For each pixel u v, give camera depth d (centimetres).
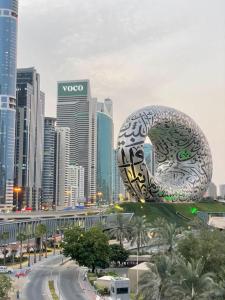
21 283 9894
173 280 5762
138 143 17550
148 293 6150
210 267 7362
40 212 19062
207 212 18838
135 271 8906
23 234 13312
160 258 6425
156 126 18800
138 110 18450
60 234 17112
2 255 14700
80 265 11100
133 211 17762
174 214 17950
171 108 19212
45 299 8388
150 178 18038
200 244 7725
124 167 17812
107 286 9181
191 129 19625
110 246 12094
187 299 5494
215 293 5581
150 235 14175
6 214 17362
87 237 10969
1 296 7506
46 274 11062
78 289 9256
